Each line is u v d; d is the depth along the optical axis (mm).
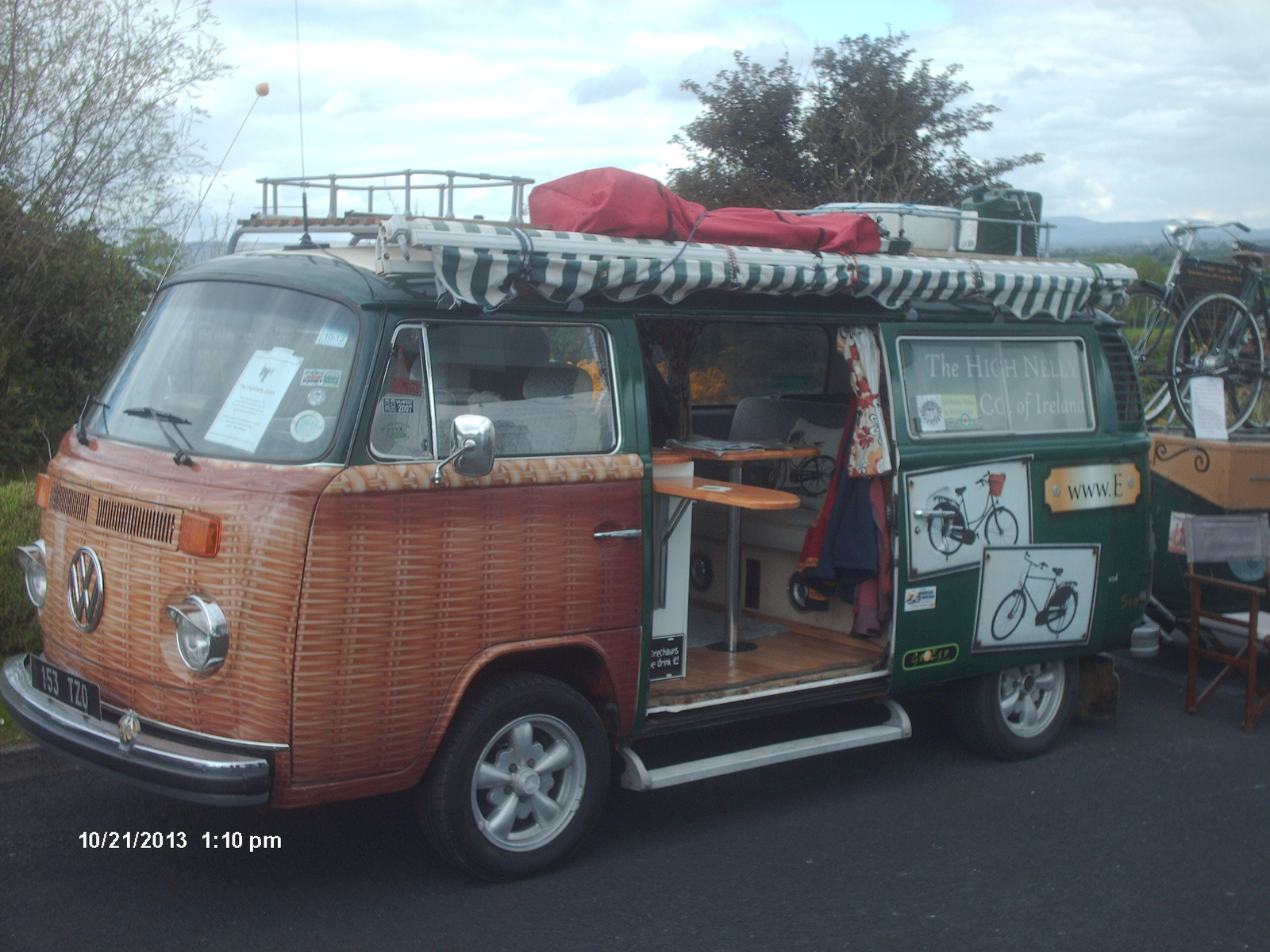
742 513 6555
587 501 4473
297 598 3793
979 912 4410
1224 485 8016
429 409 4141
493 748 4383
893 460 5516
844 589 5938
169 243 10320
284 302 4277
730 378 6941
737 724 6520
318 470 3871
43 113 9438
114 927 3992
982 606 5867
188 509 3920
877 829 5215
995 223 6980
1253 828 5355
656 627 5117
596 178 4742
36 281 9633
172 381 4473
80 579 4320
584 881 4535
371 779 4016
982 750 6219
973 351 5961
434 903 4273
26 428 9508
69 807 4992
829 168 15938
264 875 4449
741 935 4148
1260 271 9992
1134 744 6566
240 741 3816
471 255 4125
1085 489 6258
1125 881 4738
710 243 4945
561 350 4551
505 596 4254
